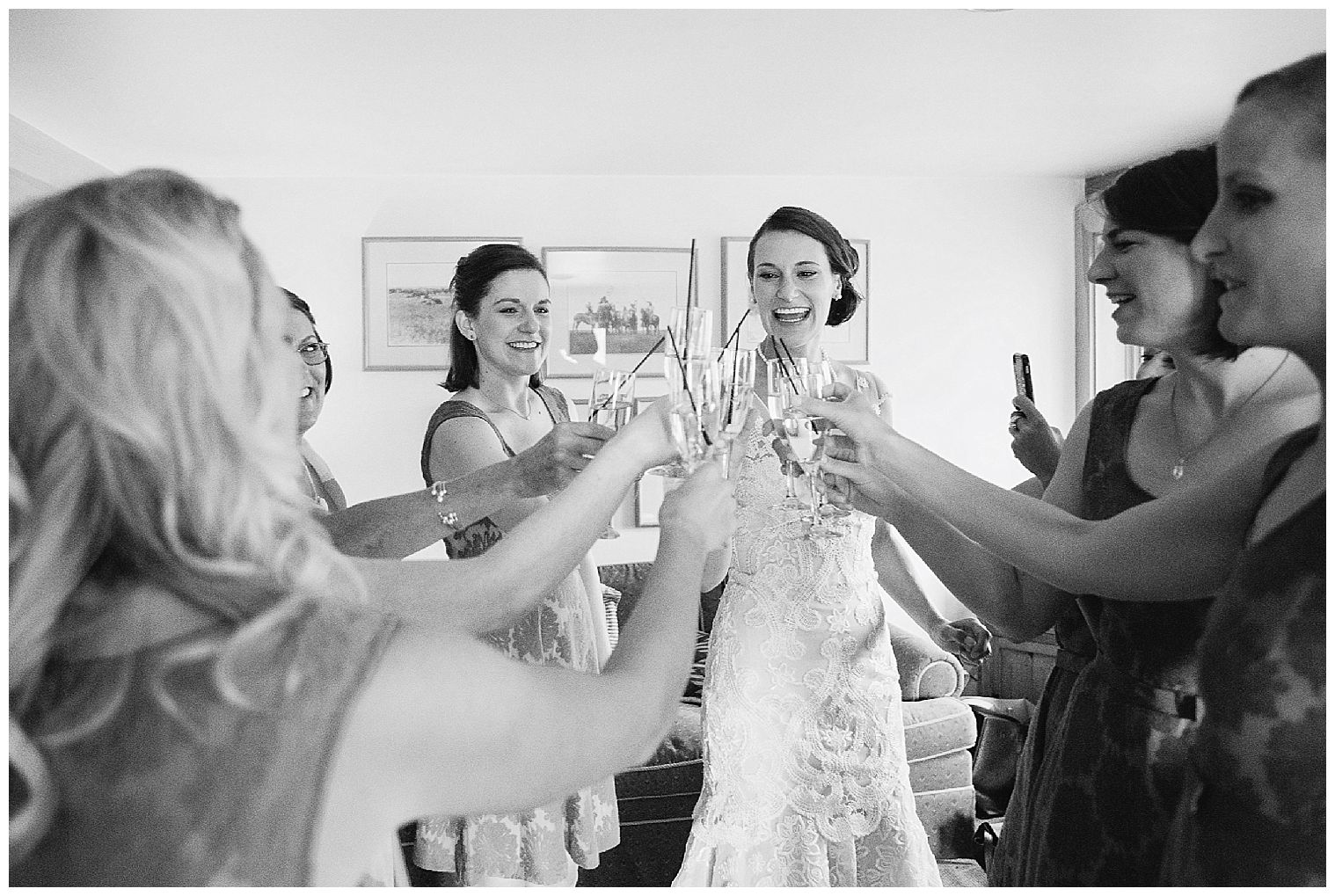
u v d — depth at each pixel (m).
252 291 0.76
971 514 1.40
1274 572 0.89
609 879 3.45
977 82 3.62
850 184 5.18
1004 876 1.77
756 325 5.01
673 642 0.98
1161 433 1.52
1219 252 0.97
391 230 5.02
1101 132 4.32
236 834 0.67
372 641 0.76
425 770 0.75
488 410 2.49
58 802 0.67
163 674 0.69
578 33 3.12
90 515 0.71
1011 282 5.29
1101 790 1.44
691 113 4.00
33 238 0.71
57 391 0.69
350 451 5.04
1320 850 0.85
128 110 3.88
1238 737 0.90
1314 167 0.89
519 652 2.29
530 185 5.04
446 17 2.99
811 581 2.18
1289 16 2.99
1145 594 1.27
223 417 0.72
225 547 0.72
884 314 5.22
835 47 3.25
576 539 1.33
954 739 3.67
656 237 5.10
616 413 1.81
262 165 4.79
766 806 2.17
